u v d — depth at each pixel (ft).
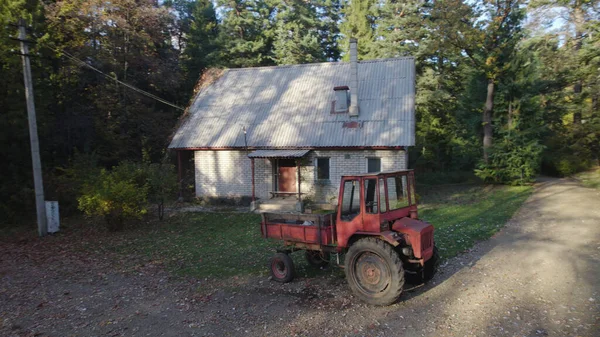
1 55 53.36
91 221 57.72
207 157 68.49
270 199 63.93
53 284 31.42
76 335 21.44
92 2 75.25
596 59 61.05
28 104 49.70
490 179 76.79
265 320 21.45
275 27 124.47
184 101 104.37
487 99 75.41
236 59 112.88
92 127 77.41
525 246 32.65
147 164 62.44
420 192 71.97
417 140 99.25
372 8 111.45
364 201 23.50
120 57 84.43
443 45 74.02
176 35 123.24
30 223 58.23
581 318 19.13
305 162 61.72
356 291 22.89
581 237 34.22
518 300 21.81
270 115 67.87
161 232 49.57
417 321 19.98
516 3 69.41
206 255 37.50
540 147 69.56
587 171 85.40
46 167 63.82
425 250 22.98
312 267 30.42
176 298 26.30
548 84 80.74
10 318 24.49
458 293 23.32
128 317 23.54
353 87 62.23
